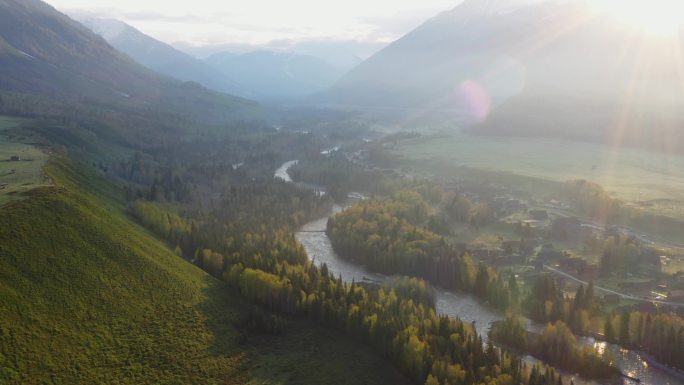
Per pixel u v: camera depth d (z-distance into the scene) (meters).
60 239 143.50
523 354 151.00
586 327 161.12
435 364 125.81
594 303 168.75
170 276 157.12
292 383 130.12
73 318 126.25
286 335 149.88
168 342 133.75
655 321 150.75
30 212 144.75
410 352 132.38
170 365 127.38
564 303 168.00
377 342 143.88
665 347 145.50
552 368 127.06
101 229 156.88
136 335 131.62
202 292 158.75
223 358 135.00
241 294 166.75
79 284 135.25
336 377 133.38
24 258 131.12
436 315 158.12
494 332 160.50
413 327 142.38
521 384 121.12
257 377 131.25
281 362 138.00
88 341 123.38
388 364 139.25
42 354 114.12
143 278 150.12
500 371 124.38
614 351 152.00
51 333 119.44
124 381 118.31
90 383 114.31
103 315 132.00
